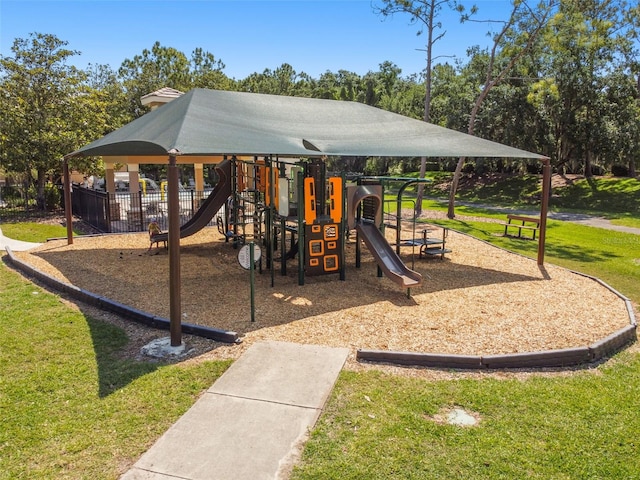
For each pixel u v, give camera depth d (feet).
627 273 36.52
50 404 14.97
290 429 13.73
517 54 66.69
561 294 28.66
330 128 33.96
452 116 114.73
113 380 16.60
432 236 50.01
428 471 11.96
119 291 27.94
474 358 18.15
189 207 69.26
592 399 15.84
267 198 35.24
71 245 41.81
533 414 14.82
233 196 41.24
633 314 24.40
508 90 99.14
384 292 28.71
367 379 16.98
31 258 36.01
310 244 30.99
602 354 19.76
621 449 13.07
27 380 16.52
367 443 13.08
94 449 12.75
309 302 26.37
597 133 96.99
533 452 12.83
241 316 23.73
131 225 55.36
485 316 24.26
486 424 14.17
